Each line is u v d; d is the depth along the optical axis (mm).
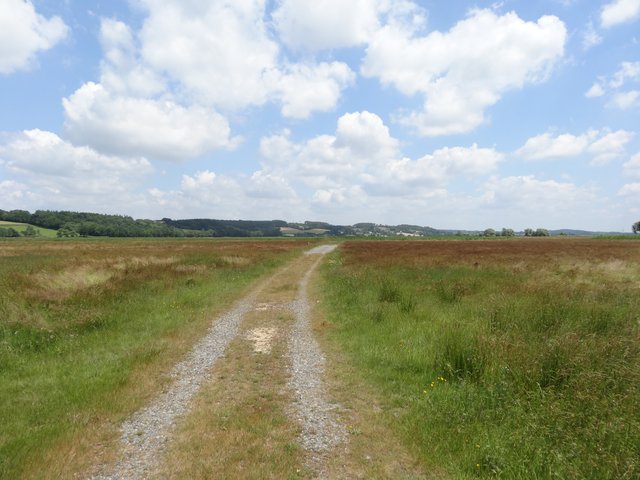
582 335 6984
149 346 7992
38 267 16906
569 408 4629
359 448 4383
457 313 10297
